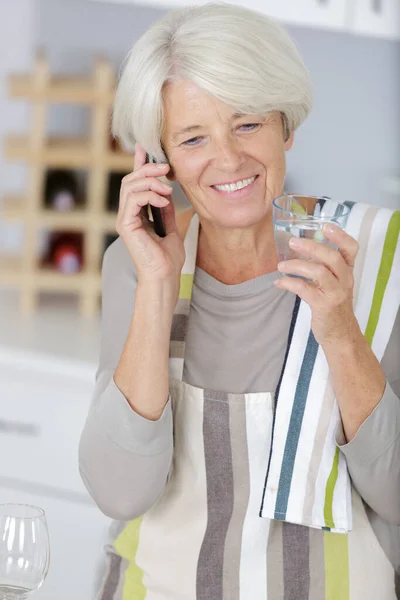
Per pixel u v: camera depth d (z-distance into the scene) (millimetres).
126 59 1615
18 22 3613
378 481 1527
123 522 1725
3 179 3709
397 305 1637
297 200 1481
